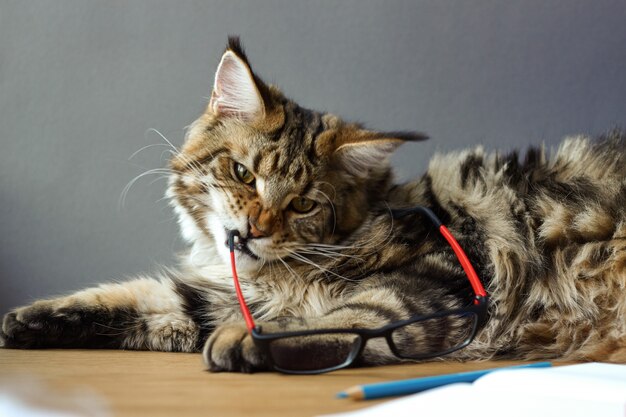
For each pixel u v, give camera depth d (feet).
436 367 3.95
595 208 5.14
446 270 4.89
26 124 7.78
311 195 5.29
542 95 7.42
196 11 7.73
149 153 7.79
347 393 2.68
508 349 4.92
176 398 2.70
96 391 2.85
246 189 5.27
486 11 7.50
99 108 7.81
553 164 5.71
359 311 4.18
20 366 3.76
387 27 7.64
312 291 5.13
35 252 7.82
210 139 5.61
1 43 7.73
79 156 7.83
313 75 7.72
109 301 4.95
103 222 7.85
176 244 7.80
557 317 4.94
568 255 5.04
